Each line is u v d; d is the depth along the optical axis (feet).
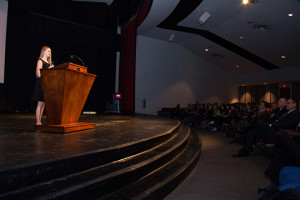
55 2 27.89
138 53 36.37
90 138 8.53
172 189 7.43
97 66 32.24
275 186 6.26
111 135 9.49
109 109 31.22
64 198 4.50
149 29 33.55
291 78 38.60
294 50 32.65
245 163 11.62
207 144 17.22
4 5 21.84
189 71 42.88
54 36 26.86
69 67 9.01
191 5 24.84
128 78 31.30
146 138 8.96
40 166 4.84
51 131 9.78
